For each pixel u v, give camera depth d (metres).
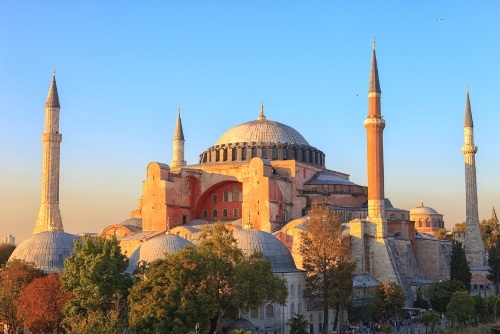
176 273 69.75
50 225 120.50
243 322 80.94
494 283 139.62
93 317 62.94
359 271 112.75
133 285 72.75
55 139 129.62
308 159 141.50
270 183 122.06
